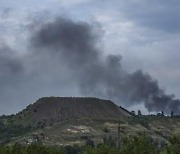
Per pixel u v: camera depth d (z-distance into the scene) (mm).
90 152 113000
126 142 100938
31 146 119250
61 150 126312
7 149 114500
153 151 95000
